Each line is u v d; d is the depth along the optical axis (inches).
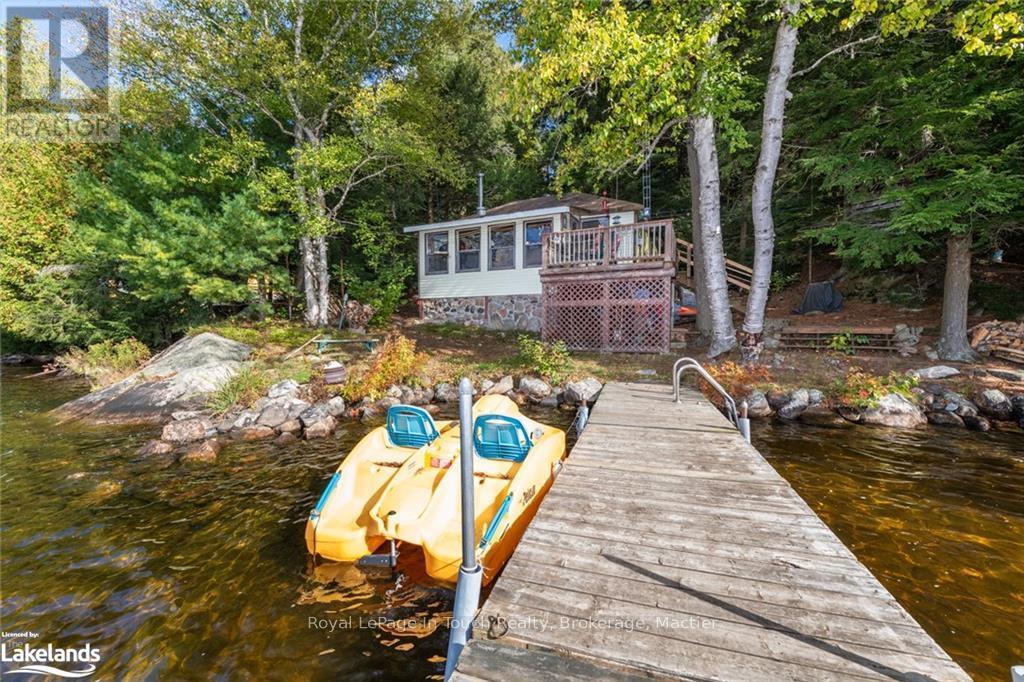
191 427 283.4
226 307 623.5
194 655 105.2
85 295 537.3
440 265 678.5
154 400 344.5
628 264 447.8
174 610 121.0
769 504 129.3
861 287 548.7
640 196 885.2
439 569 119.9
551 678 68.7
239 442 277.1
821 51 456.8
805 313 529.0
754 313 375.2
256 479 217.2
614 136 417.1
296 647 108.0
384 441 176.6
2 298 521.3
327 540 135.6
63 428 306.0
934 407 288.0
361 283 669.9
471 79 817.5
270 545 154.5
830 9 394.9
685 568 95.9
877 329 386.9
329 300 705.0
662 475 154.3
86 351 533.3
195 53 485.7
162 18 483.2
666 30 358.3
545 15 353.4
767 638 74.2
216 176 526.6
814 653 70.6
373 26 590.9
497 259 633.0
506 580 91.9
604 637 75.1
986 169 296.2
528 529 114.6
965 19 276.2
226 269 506.6
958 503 176.7
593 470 159.8
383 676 99.5
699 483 146.5
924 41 378.6
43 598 126.2
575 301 477.4
